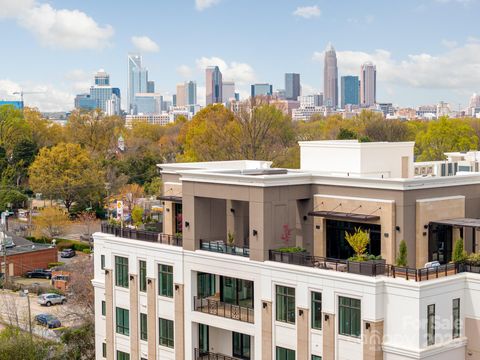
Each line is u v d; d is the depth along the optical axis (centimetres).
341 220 4428
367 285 3822
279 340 4266
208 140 13712
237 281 4650
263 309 4331
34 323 7925
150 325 4975
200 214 4709
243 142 13275
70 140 18800
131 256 5081
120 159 16100
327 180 4481
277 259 4297
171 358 4872
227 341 4731
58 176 14212
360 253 4097
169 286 4869
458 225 4169
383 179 4231
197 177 4647
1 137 18138
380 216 4247
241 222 4834
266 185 4331
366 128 16925
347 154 4934
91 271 7956
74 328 7106
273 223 4378
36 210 14625
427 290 3734
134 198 12619
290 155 12681
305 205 4578
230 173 4709
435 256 4319
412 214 4219
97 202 14225
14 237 12050
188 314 4744
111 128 18988
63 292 9675
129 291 5122
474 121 18675
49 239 12625
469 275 3912
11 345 6112
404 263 3978
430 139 14800
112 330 5269
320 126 17975
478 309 3881
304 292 4112
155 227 5741
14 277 10975
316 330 4075
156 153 16725
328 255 4553
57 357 6325
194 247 4691
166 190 5519
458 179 4412
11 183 15525
